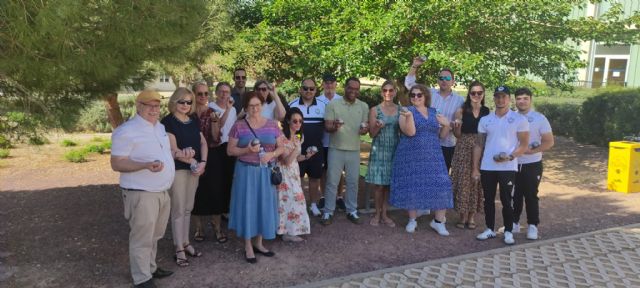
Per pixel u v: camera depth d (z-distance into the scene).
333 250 4.98
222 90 5.15
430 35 8.05
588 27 8.70
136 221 3.79
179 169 4.32
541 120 5.25
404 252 4.97
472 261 4.64
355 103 5.68
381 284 4.09
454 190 5.69
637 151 7.75
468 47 8.36
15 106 4.38
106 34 3.67
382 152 5.61
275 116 5.45
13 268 4.34
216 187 4.92
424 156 5.35
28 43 3.17
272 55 9.72
